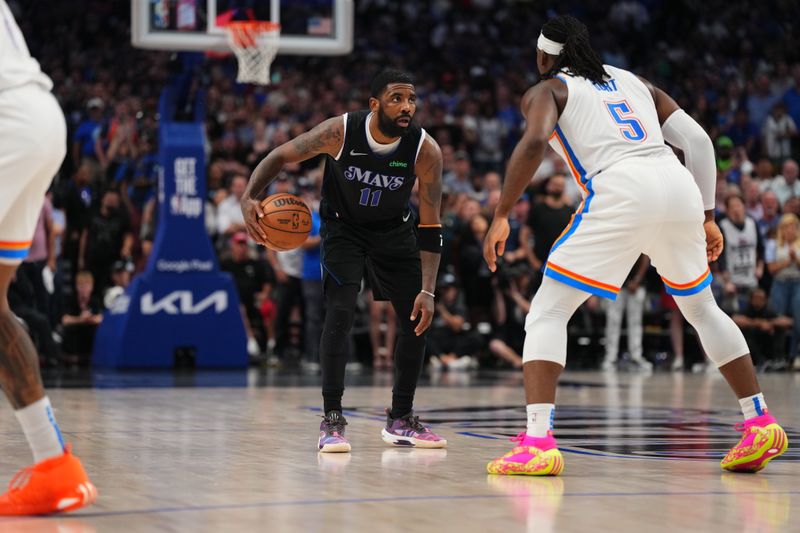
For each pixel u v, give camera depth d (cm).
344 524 778
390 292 1295
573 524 786
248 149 3900
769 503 888
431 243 1287
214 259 2961
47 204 2931
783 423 1606
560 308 1052
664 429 1483
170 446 1239
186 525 772
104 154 3706
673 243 1061
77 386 2206
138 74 4634
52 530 756
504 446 1274
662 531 766
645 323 3394
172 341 2919
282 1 2914
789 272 3195
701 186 1134
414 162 1250
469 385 2369
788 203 3406
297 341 3291
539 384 1041
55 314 3016
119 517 804
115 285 3186
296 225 1270
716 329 1084
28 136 795
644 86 1116
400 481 988
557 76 1084
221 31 2850
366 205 1262
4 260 823
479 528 768
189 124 2967
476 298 3189
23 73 806
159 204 2972
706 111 4809
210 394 2025
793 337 3194
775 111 4525
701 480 1014
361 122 1228
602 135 1056
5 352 809
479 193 3734
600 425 1537
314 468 1070
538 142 1034
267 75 2889
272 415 1620
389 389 2197
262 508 841
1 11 810
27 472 826
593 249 1032
